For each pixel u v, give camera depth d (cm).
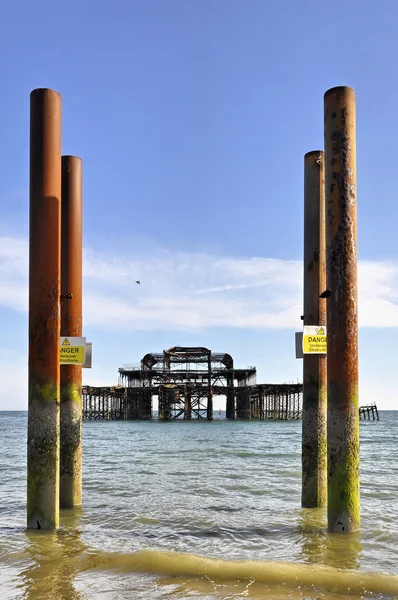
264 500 1508
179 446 3800
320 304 1245
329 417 1024
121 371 8919
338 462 1022
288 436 5166
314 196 1259
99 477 2003
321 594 802
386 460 2795
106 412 9388
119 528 1183
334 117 1036
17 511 1378
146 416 9169
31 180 1065
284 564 916
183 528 1194
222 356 8856
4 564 934
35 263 1050
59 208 1071
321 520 1187
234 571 889
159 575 883
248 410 9038
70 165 1268
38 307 1045
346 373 1009
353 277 1020
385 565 923
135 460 2719
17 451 3459
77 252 1270
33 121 1070
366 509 1391
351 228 1023
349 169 1030
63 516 1233
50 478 1066
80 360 1238
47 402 1049
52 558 959
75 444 1289
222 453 3145
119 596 800
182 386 8656
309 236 1261
